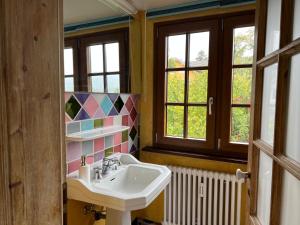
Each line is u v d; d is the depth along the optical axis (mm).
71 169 1457
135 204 1147
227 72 1846
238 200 1748
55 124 461
